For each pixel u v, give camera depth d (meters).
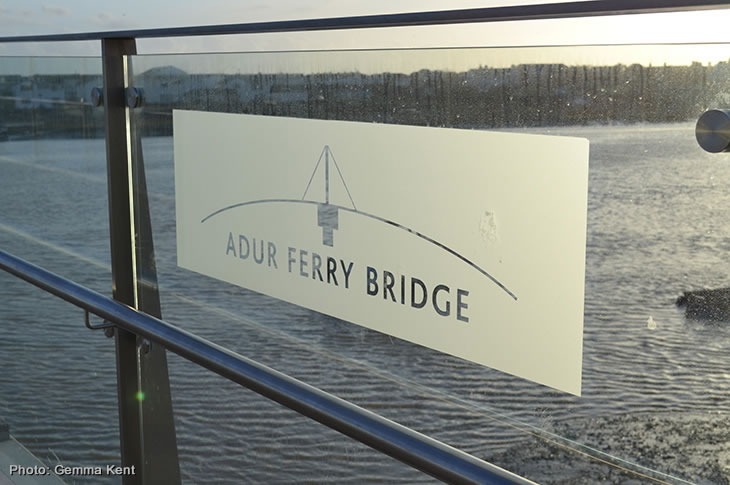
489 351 1.45
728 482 1.17
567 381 1.34
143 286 2.18
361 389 1.69
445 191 1.49
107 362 2.27
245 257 1.91
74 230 2.39
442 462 1.12
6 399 2.67
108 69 2.05
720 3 0.98
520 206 1.38
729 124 1.10
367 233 1.64
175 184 2.05
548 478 1.39
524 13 1.17
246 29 1.61
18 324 2.58
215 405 2.00
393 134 1.57
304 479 1.86
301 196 1.77
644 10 1.04
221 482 2.02
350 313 1.70
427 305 1.54
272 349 1.87
